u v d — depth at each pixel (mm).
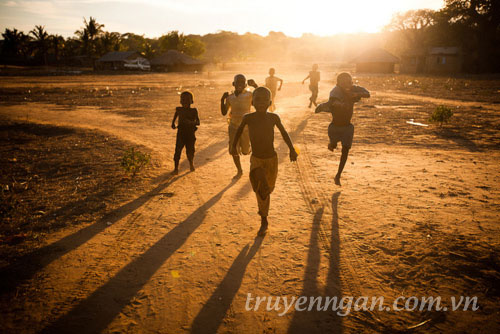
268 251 3764
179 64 76125
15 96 22875
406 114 14094
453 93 23719
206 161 7574
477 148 8266
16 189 5809
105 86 32781
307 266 3457
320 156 7793
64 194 5566
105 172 6754
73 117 13945
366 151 8195
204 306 2895
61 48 100688
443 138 9445
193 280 3260
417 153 7910
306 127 11430
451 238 3869
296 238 4027
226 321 2713
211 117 13922
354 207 4879
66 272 3385
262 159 4121
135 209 4949
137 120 13125
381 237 3979
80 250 3811
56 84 35344
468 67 63844
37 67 86625
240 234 4176
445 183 5766
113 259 3631
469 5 60594
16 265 3492
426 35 76625
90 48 98000
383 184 5801
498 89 26219
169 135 10320
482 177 6047
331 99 5203
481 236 3900
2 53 96062
